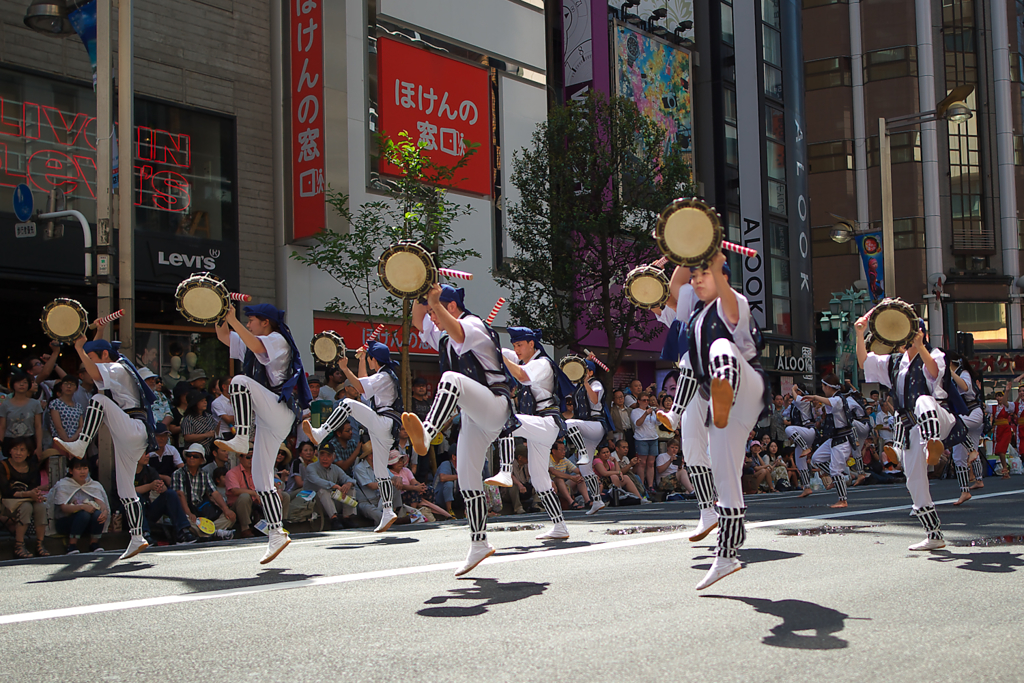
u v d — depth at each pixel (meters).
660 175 19.83
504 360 6.39
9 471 9.75
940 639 4.03
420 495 12.95
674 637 4.08
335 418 10.19
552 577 5.92
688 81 29.17
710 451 5.09
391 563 6.95
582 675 3.47
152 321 15.45
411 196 16.02
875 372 7.36
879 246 21.19
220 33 16.52
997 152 48.06
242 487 10.93
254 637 4.29
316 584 5.86
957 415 8.59
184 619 4.77
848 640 4.01
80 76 14.70
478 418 6.12
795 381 32.56
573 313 19.88
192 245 15.71
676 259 4.90
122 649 4.11
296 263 17.02
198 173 16.05
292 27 17.03
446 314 6.06
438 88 19.69
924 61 46.47
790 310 32.78
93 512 9.76
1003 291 47.47
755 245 30.89
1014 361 46.81
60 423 10.60
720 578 5.05
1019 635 4.11
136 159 15.20
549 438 8.63
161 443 11.14
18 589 6.14
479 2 20.75
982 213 47.66
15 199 12.19
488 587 5.56
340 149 16.86
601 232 19.02
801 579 5.69
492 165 20.78
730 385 4.57
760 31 32.09
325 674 3.59
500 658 3.76
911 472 7.04
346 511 12.09
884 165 21.30
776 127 32.88
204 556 8.05
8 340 14.75
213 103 16.33
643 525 9.74
